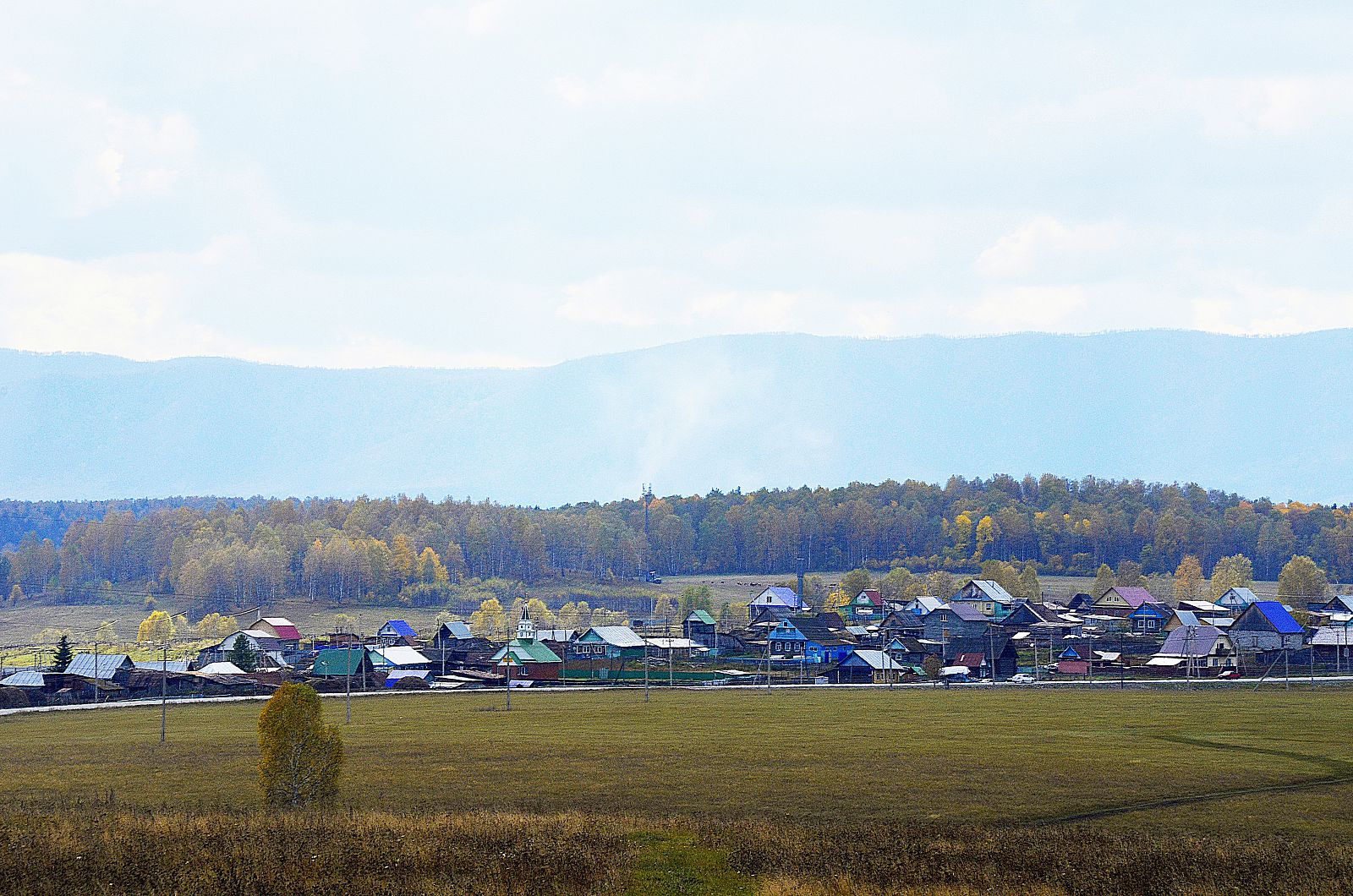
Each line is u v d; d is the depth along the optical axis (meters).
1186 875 91.06
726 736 184.50
